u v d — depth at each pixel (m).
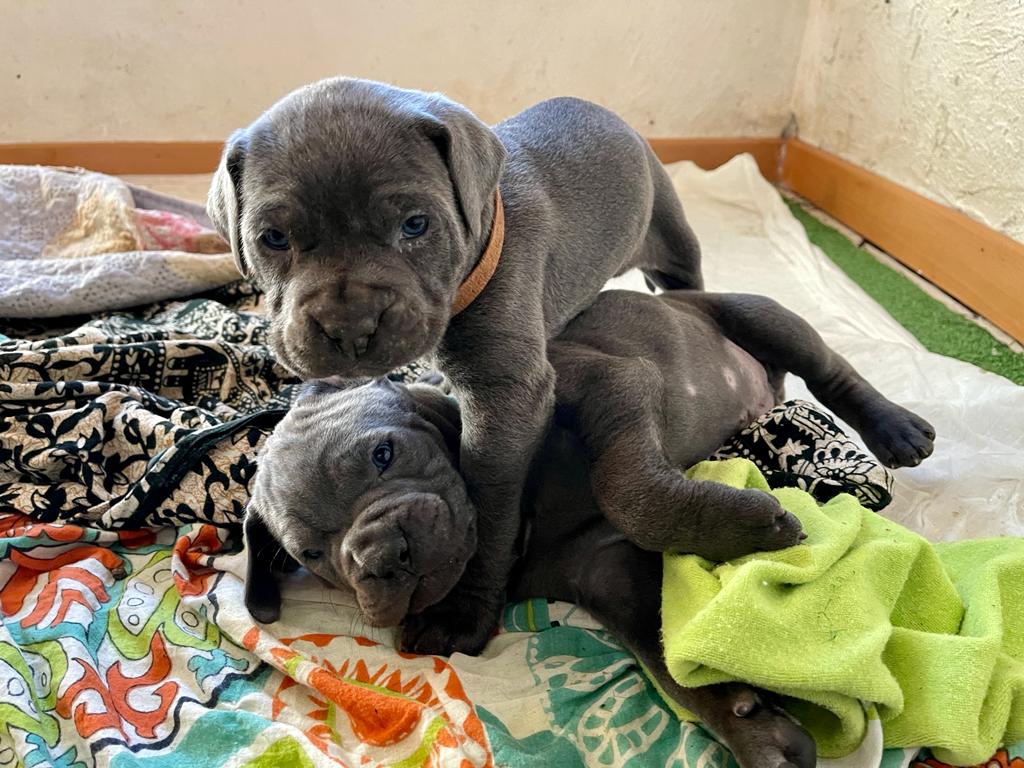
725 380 0.49
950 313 0.76
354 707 0.37
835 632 0.34
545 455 0.44
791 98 1.09
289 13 0.99
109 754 0.35
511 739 0.36
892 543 0.38
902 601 0.38
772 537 0.37
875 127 0.91
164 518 0.48
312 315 0.33
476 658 0.41
